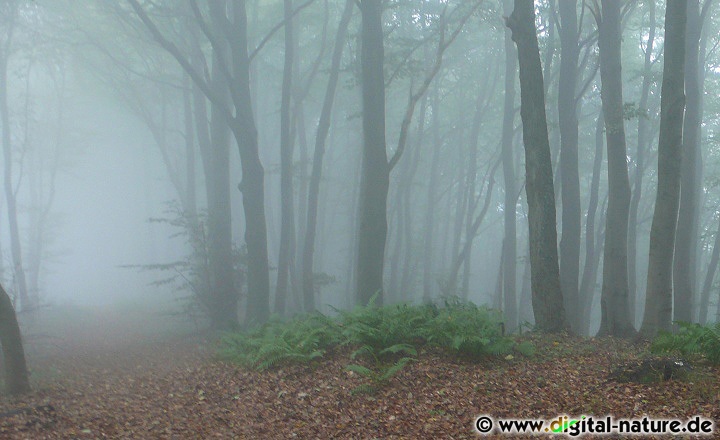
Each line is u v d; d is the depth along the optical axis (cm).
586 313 2997
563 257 2192
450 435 806
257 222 2386
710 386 814
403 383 1027
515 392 937
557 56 3150
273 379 1172
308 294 2605
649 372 897
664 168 1467
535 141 1555
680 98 1456
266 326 1653
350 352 1242
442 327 1184
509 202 2969
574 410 823
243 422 956
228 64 2820
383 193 2127
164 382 1305
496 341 1145
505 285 2903
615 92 1880
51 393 1218
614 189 1817
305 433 877
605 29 1922
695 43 2180
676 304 2067
